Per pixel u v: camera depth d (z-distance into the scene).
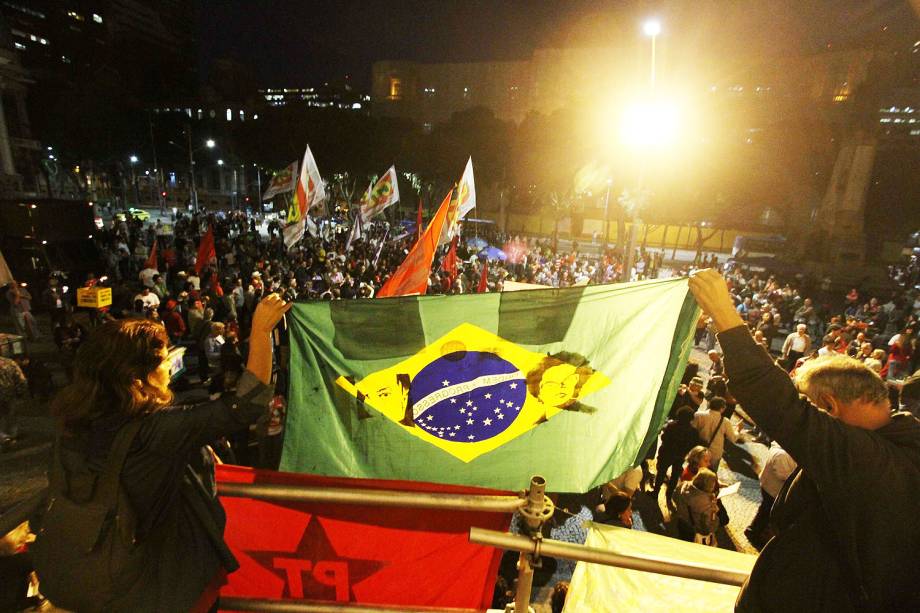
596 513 7.12
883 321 21.31
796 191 45.28
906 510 1.29
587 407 3.29
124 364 1.42
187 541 1.59
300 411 3.16
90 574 1.41
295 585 2.47
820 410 1.38
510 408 3.30
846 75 60.28
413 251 7.88
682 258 49.03
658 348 3.31
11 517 2.26
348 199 57.38
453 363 3.24
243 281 17.58
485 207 68.00
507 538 1.91
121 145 61.66
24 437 8.85
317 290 17.56
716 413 7.48
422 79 110.88
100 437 1.40
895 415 1.50
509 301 3.24
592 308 3.26
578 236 61.31
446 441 3.24
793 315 21.34
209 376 11.97
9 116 36.06
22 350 9.96
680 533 6.13
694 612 2.58
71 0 97.88
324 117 55.50
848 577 1.39
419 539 2.43
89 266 18.84
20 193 30.97
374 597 2.48
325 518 2.42
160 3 125.00
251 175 79.44
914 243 45.53
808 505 1.51
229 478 2.38
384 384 3.21
